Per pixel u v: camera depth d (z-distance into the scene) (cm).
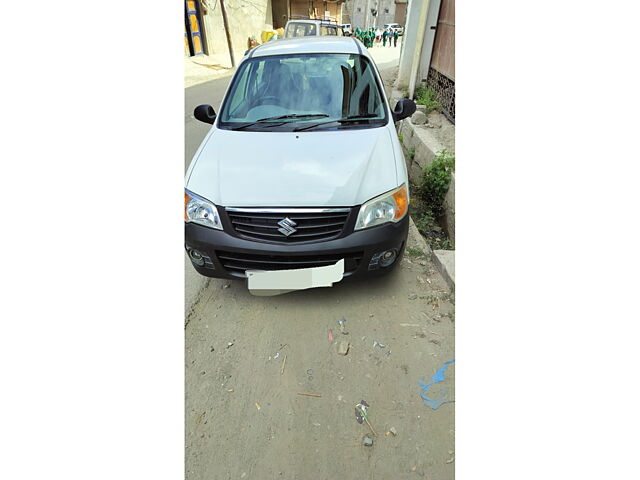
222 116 281
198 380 203
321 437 177
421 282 260
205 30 1211
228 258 226
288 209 211
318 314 239
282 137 252
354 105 273
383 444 173
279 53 304
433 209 370
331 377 203
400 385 197
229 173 229
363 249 217
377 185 221
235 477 165
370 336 224
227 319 239
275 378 204
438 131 477
